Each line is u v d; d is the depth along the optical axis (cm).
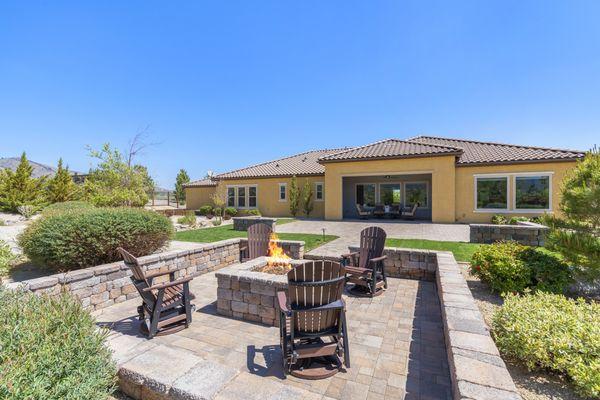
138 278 381
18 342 163
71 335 186
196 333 375
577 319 281
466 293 371
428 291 536
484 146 1761
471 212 1545
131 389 236
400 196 1994
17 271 574
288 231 1315
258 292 407
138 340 352
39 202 2198
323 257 718
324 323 307
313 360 308
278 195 2267
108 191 1612
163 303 381
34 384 146
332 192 1805
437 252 602
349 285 575
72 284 425
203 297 517
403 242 962
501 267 452
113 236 571
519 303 319
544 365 257
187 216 1722
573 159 1320
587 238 428
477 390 185
